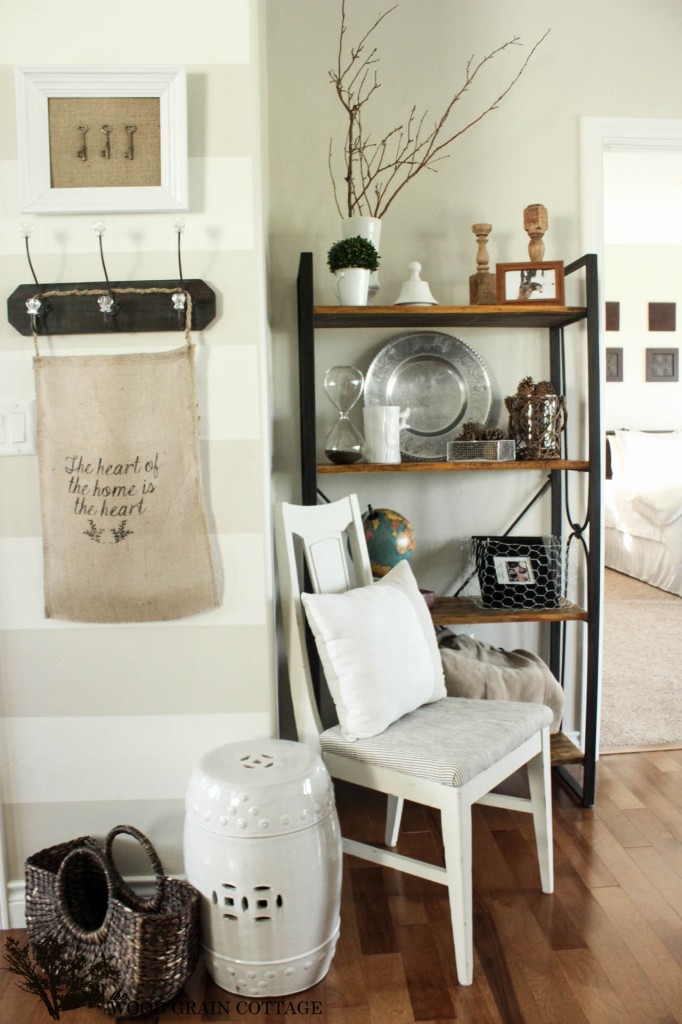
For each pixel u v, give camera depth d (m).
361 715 1.76
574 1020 1.50
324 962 1.62
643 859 2.08
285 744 1.74
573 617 2.35
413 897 1.93
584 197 2.56
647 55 2.55
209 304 1.75
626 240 6.23
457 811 1.56
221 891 1.54
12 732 1.84
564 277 2.43
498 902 1.89
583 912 1.84
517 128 2.54
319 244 2.52
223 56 1.73
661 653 3.85
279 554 1.92
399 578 2.06
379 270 2.54
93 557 1.76
